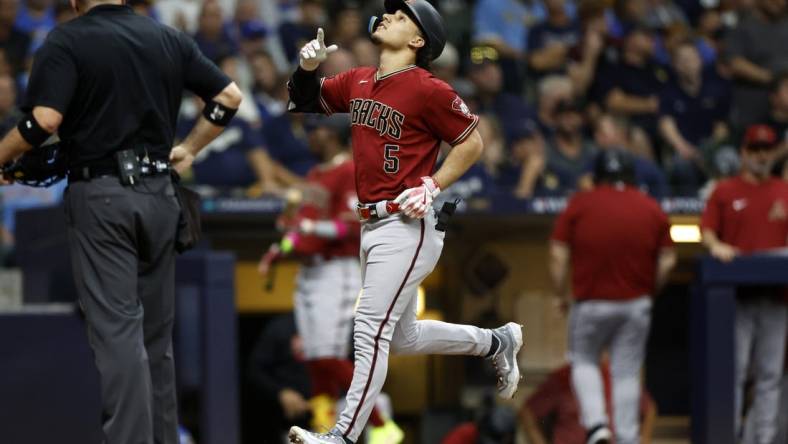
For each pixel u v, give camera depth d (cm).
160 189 2009
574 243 3130
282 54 4403
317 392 3094
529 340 3828
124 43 1975
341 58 3953
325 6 4488
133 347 1952
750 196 3173
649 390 3953
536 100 4456
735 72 4566
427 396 3809
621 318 3088
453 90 1834
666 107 4447
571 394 3247
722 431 3014
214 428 2727
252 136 3738
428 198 1806
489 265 3819
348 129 3094
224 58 3912
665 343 3953
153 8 4288
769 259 3022
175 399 2106
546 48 4556
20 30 3912
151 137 2006
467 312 3819
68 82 1928
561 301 3188
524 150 3991
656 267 3120
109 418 1939
